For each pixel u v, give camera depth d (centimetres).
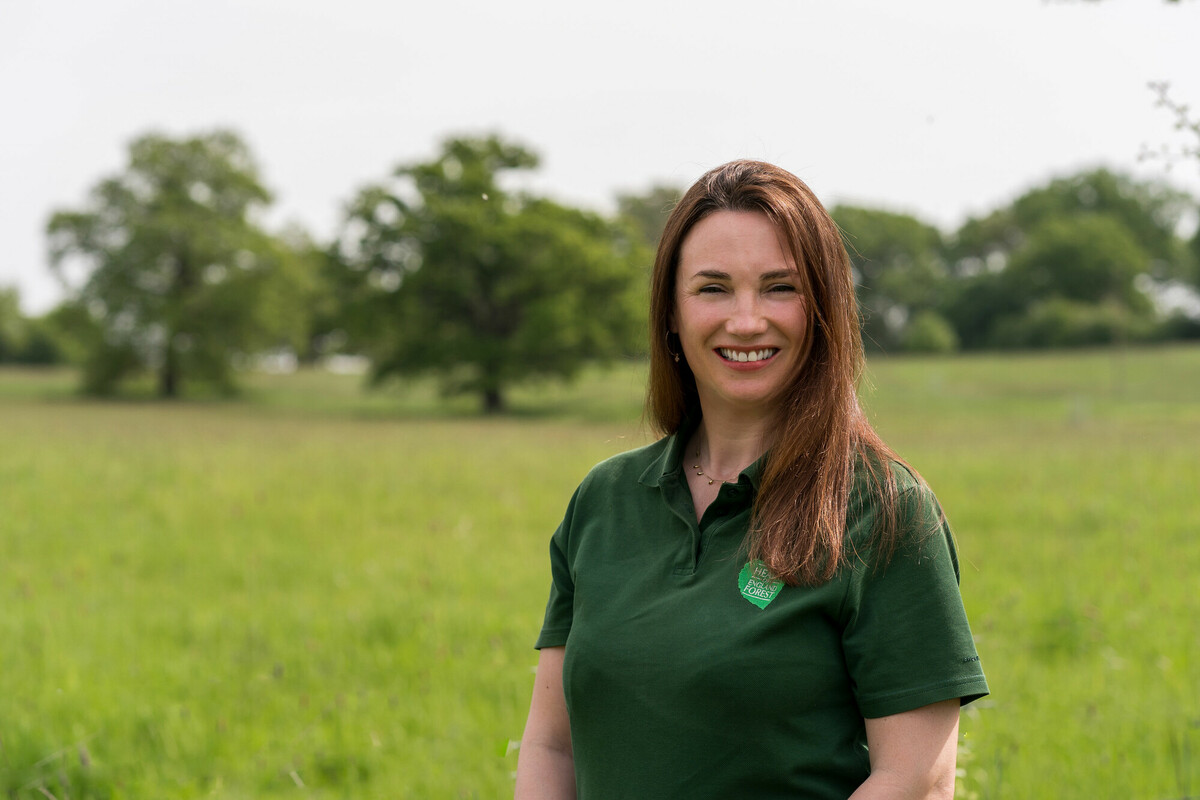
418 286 4425
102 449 2056
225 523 1136
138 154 5381
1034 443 2169
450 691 556
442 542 1019
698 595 168
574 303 4388
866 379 191
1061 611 654
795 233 173
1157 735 445
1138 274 9050
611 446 2255
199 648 652
